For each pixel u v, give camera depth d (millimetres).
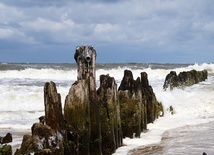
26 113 20391
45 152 7547
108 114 11211
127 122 13922
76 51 11211
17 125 17062
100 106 11125
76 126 9297
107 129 11125
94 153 10133
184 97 23922
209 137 14508
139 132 14219
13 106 22938
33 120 18609
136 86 14422
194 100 23391
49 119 8328
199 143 13312
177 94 24234
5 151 7598
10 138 12570
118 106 12242
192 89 28812
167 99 22141
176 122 18469
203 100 23438
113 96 11578
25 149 7672
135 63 72688
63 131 8469
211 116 20547
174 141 13703
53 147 7809
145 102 15891
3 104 23188
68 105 9375
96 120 10156
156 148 12484
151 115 17500
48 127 7984
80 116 9344
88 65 11039
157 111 19422
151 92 17859
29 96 24453
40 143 7695
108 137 11141
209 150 12117
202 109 22156
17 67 53562
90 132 9930
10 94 24688
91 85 10148
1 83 34406
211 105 22688
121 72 46938
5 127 16531
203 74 40031
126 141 13414
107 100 11258
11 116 19547
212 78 43688
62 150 8039
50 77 42656
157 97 21656
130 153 11633
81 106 9359
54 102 8375
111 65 63031
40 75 43469
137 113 14078
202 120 19219
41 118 9008
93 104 10078
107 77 11703
